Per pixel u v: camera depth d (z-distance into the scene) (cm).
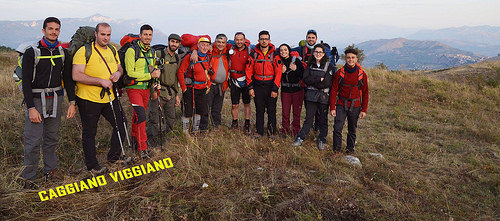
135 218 277
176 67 493
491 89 1123
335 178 376
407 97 951
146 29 406
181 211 291
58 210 291
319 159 439
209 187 338
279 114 728
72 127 514
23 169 331
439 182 392
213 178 361
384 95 982
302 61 549
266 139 525
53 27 316
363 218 294
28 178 337
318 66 478
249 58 522
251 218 286
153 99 495
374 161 449
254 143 482
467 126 654
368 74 1269
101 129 531
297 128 568
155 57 427
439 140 572
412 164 452
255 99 538
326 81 469
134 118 422
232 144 462
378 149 518
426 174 416
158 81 451
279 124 640
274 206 305
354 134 481
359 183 372
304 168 409
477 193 368
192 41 503
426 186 376
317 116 576
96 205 300
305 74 489
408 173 414
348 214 298
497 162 470
